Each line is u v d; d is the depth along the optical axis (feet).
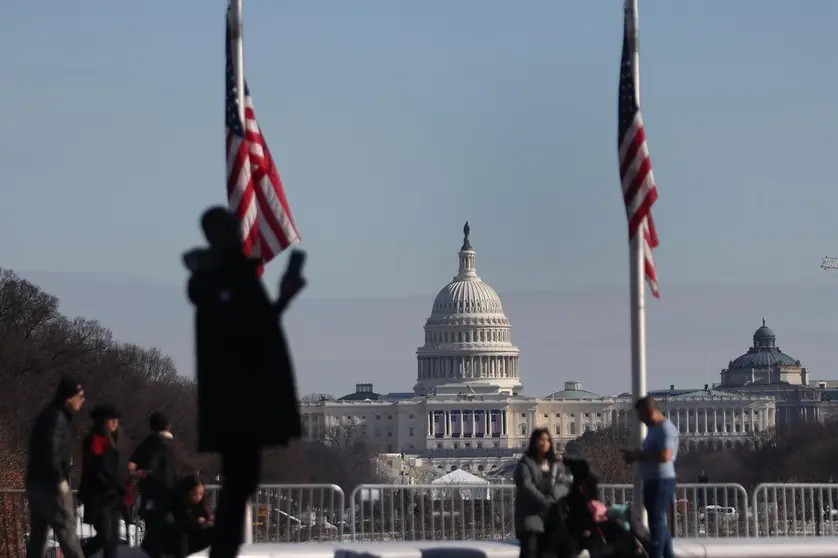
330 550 194.29
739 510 239.30
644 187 204.44
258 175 207.72
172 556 170.50
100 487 169.58
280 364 109.81
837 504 246.27
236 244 112.27
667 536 180.45
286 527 225.56
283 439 109.29
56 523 162.81
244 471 109.09
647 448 178.81
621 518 175.83
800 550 205.57
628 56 205.98
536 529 170.71
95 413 172.55
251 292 110.42
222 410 108.78
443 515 229.86
